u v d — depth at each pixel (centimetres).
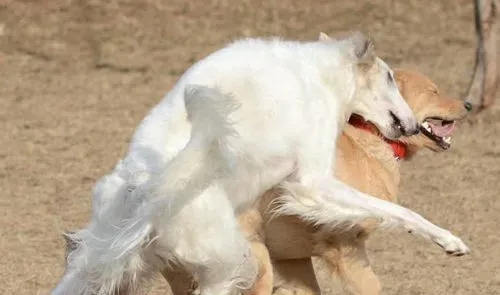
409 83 1161
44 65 2545
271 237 1040
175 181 898
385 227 1014
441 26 2823
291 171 994
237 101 926
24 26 2722
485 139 1980
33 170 1780
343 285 1078
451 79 2388
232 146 931
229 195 938
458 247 1009
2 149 1903
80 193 1658
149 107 2211
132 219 903
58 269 1314
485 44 2097
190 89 909
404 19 2855
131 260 916
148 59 2583
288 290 1106
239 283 953
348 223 1022
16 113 2166
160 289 1222
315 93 1018
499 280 1291
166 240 910
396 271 1320
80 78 2453
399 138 1109
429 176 1761
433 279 1292
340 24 2828
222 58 1001
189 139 925
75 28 2728
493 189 1692
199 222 909
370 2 2922
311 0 2931
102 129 2038
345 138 1074
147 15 2817
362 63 1057
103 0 2850
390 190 1093
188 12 2850
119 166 948
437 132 1175
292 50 1038
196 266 923
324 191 998
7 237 1448
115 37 2708
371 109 1077
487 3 2097
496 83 2103
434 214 1561
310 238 1048
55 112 2172
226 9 2878
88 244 926
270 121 976
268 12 2870
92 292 938
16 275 1289
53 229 1483
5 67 2522
